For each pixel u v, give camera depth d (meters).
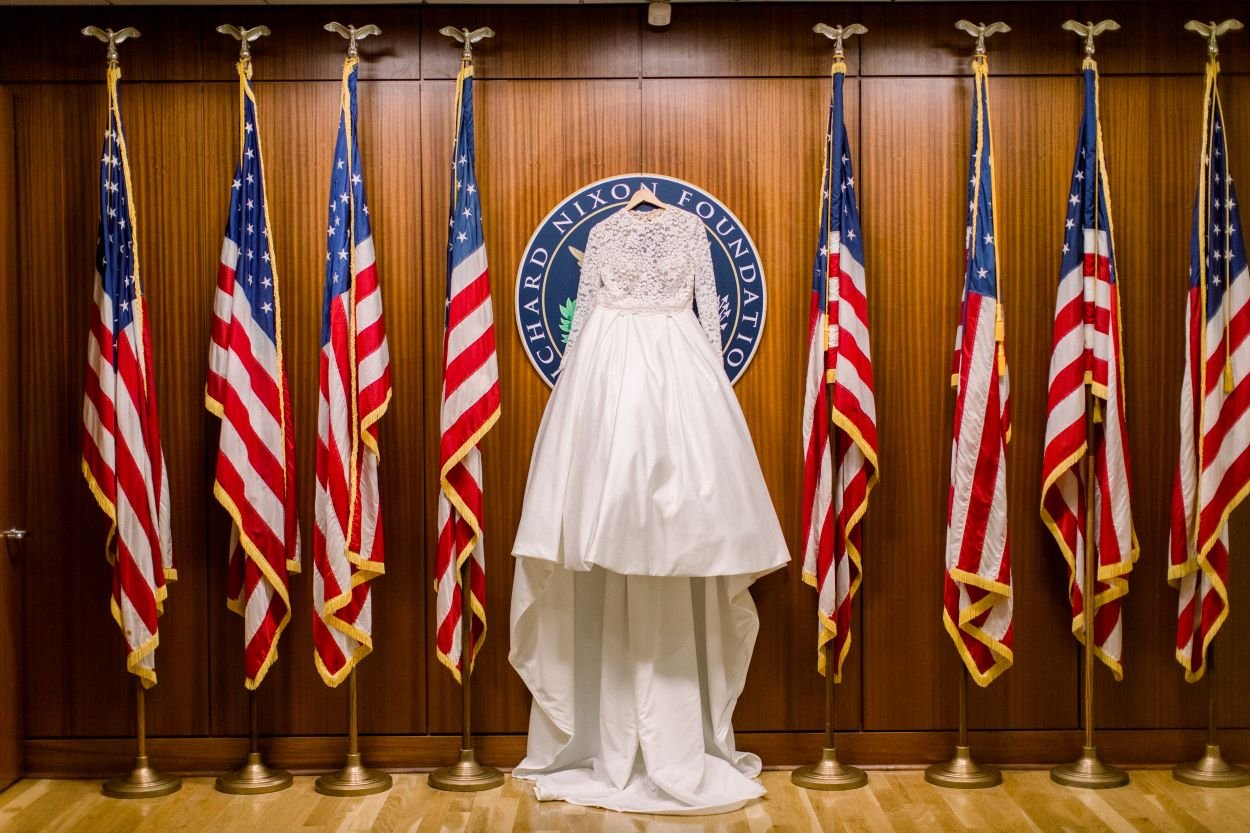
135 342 4.05
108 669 4.36
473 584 4.17
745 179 4.38
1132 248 4.39
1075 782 4.17
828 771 4.19
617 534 3.80
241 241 4.11
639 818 3.86
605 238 4.24
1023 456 4.38
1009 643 4.11
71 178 4.34
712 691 4.21
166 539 4.20
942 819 3.83
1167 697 4.41
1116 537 4.11
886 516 4.39
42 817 3.90
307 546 4.38
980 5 4.37
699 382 4.05
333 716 4.38
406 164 4.36
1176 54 4.38
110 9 4.34
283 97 4.37
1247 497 4.39
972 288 4.09
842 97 4.11
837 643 4.23
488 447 4.38
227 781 4.18
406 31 4.37
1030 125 4.38
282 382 4.16
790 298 4.39
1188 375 4.12
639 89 4.38
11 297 4.31
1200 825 3.75
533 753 4.28
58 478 4.34
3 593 4.22
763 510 4.03
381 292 4.36
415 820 3.84
